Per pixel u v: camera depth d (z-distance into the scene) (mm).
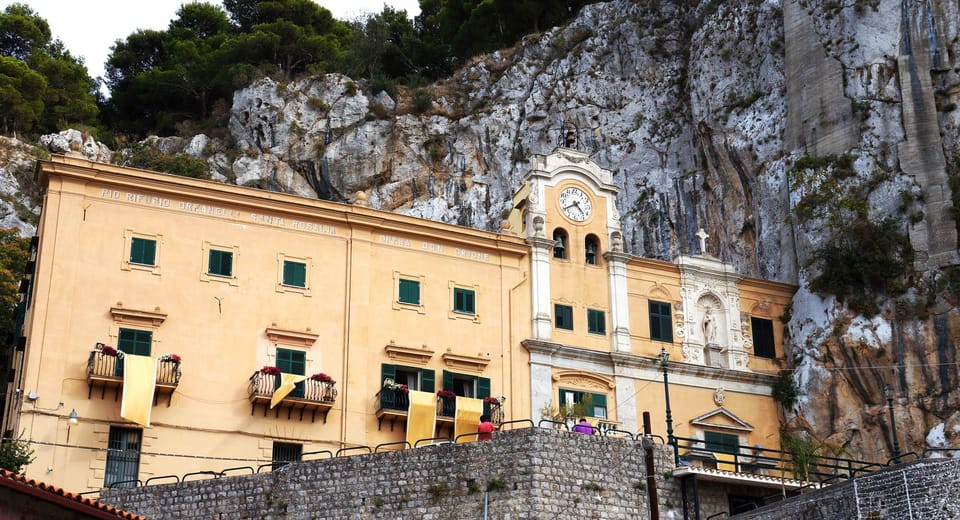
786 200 64750
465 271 54250
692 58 76125
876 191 59719
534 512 36531
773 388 58031
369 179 78625
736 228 69062
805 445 45812
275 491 38219
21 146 77562
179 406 46594
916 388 55312
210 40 97188
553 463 37531
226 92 92375
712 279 59188
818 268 59125
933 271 57156
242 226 50469
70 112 89375
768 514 35719
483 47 94938
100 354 45375
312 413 48500
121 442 45344
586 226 57719
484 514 36781
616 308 56250
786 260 63219
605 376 54812
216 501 38344
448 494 37375
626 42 82000
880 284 57688
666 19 82188
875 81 62938
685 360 56844
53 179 47719
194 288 48625
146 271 48031
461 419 50312
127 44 100000
